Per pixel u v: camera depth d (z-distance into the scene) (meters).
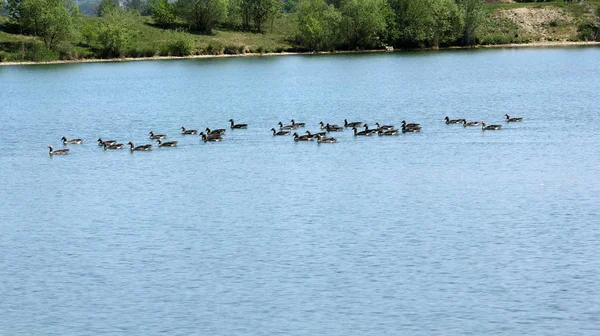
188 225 54.75
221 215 56.94
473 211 56.12
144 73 166.50
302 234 51.94
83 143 86.38
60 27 191.50
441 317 39.19
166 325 39.16
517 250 47.84
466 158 73.25
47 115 107.81
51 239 52.72
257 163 73.50
